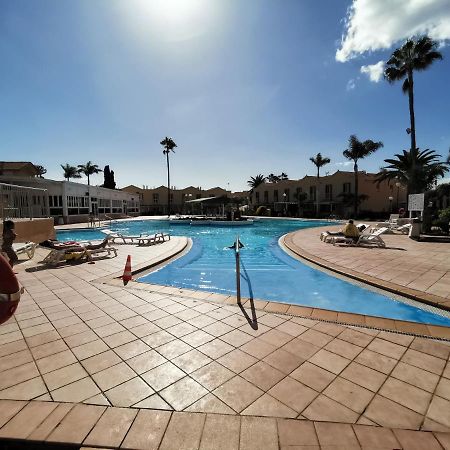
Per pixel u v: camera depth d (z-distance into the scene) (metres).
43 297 5.40
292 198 49.81
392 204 40.72
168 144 53.31
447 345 3.51
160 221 33.22
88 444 2.08
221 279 7.99
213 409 2.43
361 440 2.09
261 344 3.56
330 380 2.82
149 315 4.51
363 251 10.61
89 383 2.80
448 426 2.23
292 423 2.27
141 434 2.17
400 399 2.54
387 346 3.49
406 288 5.94
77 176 57.31
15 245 9.23
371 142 35.81
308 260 9.38
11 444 2.13
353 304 5.80
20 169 35.75
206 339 3.70
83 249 9.20
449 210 15.70
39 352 3.39
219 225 27.31
